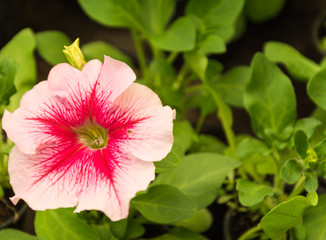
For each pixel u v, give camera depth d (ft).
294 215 0.94
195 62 1.16
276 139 1.04
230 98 1.26
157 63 1.23
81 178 0.87
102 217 1.04
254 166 1.16
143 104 0.86
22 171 0.87
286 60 1.16
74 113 0.90
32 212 1.22
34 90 0.89
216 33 1.20
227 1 1.26
